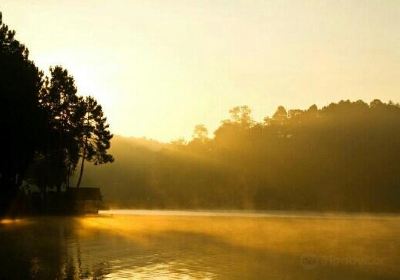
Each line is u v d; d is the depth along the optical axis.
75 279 24.72
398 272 28.08
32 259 31.23
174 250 36.59
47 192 93.88
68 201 90.50
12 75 66.12
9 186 72.62
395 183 149.25
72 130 91.75
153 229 57.47
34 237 45.22
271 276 26.20
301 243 43.31
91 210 94.44
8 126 64.19
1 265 28.80
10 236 45.84
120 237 46.50
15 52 70.25
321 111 175.25
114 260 31.11
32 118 67.81
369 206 147.25
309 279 25.64
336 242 44.47
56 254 33.75
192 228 60.03
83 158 100.06
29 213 84.12
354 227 66.12
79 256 32.78
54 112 89.25
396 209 142.88
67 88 91.75
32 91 68.81
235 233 53.19
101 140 101.00
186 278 25.25
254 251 36.62
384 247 40.66
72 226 59.66
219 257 33.00
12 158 67.38
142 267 28.52
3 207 72.38
